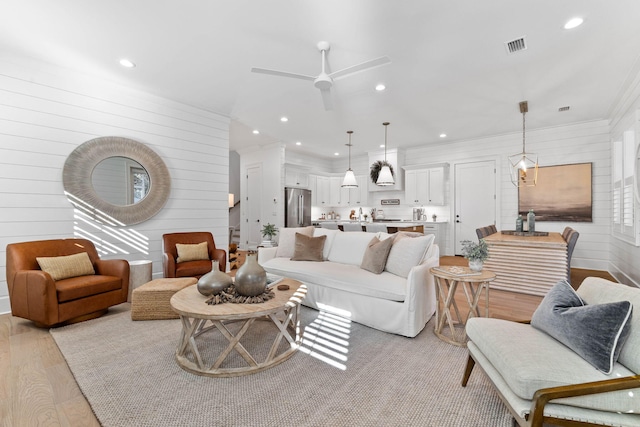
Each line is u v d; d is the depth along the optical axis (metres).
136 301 2.85
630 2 2.25
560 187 5.62
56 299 2.58
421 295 2.62
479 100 4.29
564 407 1.20
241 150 7.91
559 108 4.63
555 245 3.64
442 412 1.60
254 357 2.17
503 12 2.38
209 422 1.51
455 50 2.95
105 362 2.09
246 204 7.94
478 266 2.54
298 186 7.84
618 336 1.26
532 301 3.52
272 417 1.55
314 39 2.77
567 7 2.32
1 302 3.03
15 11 2.40
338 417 1.55
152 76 3.58
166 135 4.30
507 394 1.34
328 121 5.38
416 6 2.31
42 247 2.92
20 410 1.59
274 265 3.60
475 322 1.78
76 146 3.51
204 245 4.10
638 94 3.45
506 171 6.25
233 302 2.08
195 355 1.98
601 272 5.09
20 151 3.15
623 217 4.20
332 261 3.68
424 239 2.81
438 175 7.09
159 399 1.68
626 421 1.15
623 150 4.14
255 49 2.97
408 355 2.23
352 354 2.24
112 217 3.78
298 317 2.40
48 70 3.30
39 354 2.21
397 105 4.52
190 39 2.80
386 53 3.00
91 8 2.38
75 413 1.57
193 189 4.63
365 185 8.59
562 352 1.39
